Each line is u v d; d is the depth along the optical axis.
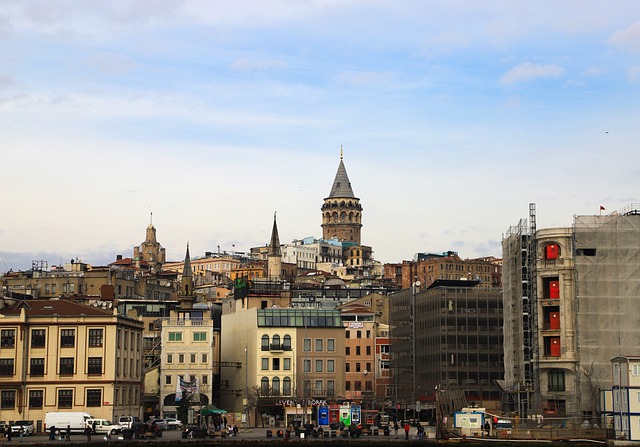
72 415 172.50
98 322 190.25
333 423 184.62
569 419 170.88
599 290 180.25
